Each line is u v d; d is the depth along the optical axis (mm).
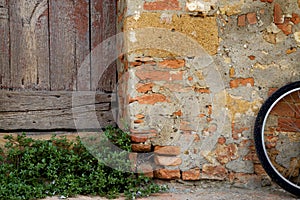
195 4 3875
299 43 3951
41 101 4199
